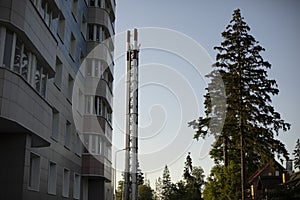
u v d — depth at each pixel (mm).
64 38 23125
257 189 50281
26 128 14039
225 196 35438
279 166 32844
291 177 44188
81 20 27859
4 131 14477
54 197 20844
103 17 30266
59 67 22688
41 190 18562
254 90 32750
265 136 32156
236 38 33469
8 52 13445
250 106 32375
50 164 21141
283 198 28547
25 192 14703
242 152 32281
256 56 33406
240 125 32531
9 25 13352
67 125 24594
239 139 32844
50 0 17703
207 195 37281
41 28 15586
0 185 14445
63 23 23062
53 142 20859
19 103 13383
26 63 14922
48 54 16531
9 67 13391
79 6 27156
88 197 29859
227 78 33156
